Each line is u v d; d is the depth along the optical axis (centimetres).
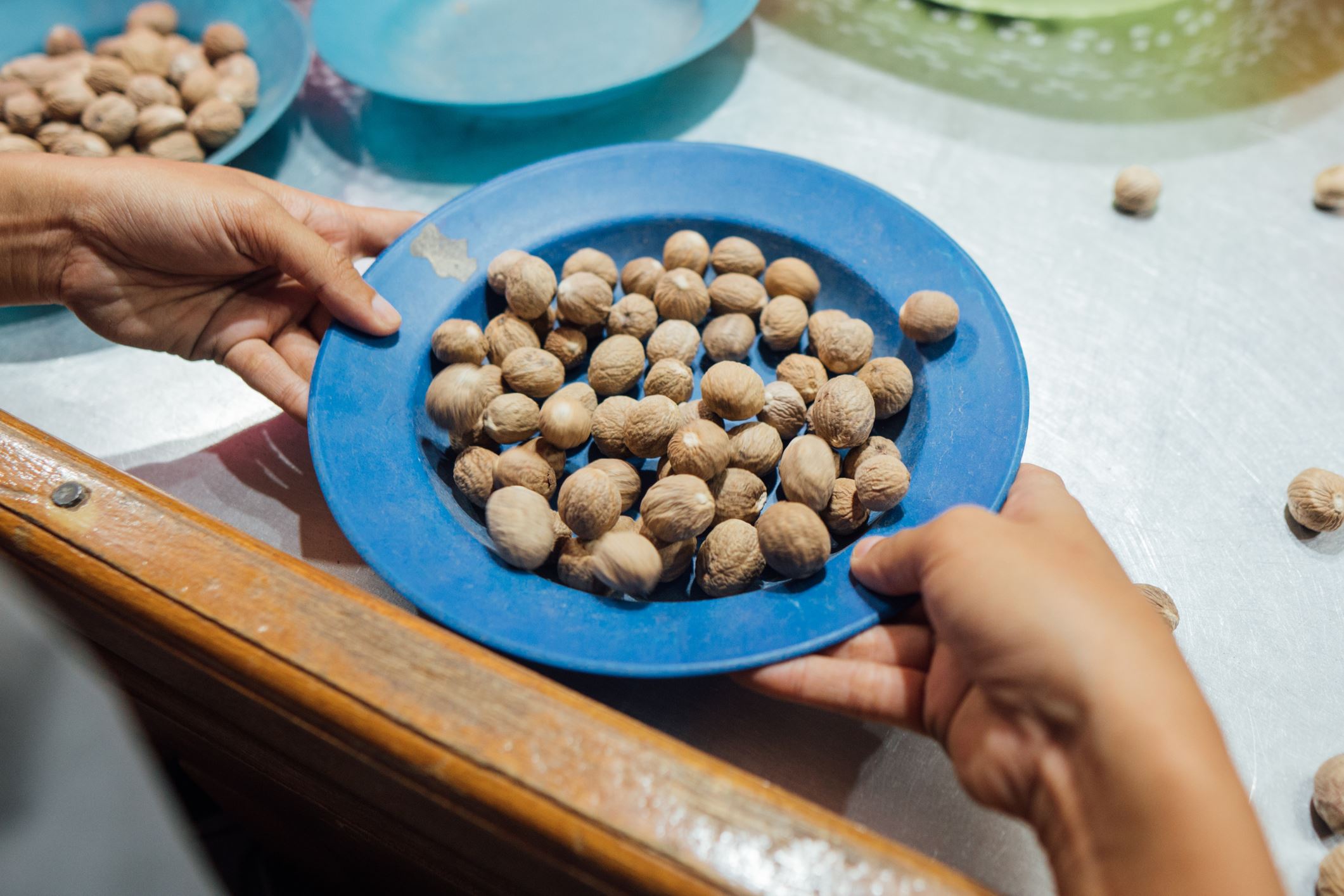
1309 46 50
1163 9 52
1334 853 29
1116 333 41
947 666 29
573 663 30
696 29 50
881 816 30
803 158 43
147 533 28
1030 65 51
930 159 47
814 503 34
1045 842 26
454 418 36
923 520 34
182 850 22
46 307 44
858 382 37
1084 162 47
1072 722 25
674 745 25
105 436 40
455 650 26
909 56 52
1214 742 25
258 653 26
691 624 31
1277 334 41
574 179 42
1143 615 27
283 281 42
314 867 45
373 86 46
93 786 21
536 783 24
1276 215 44
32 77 50
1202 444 38
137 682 33
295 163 49
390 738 25
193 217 37
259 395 41
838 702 30
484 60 51
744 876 23
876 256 40
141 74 50
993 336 37
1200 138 47
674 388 38
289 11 51
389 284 39
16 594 23
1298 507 35
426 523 34
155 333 41
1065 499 31
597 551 33
